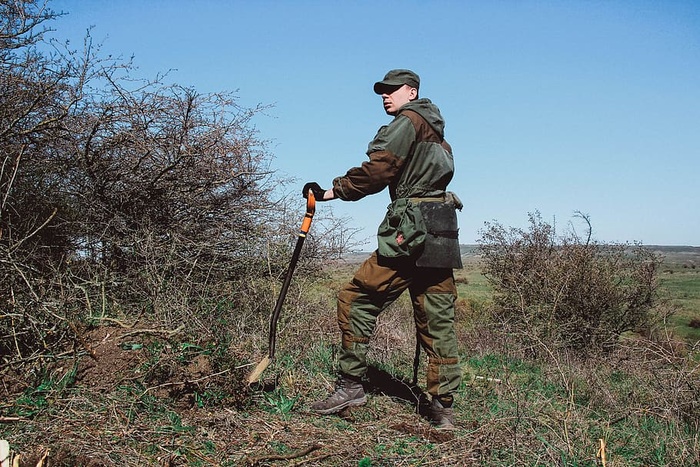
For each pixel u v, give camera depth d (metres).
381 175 3.94
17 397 3.71
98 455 3.09
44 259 5.55
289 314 6.19
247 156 6.55
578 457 3.57
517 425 3.70
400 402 4.55
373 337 6.29
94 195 6.22
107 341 4.29
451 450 3.56
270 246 6.66
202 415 3.79
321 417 4.05
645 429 4.30
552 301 10.09
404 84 4.23
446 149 4.20
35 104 5.38
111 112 5.85
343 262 7.13
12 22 5.61
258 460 3.23
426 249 3.94
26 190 5.76
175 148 6.03
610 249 10.97
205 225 6.61
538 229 11.02
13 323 4.08
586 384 5.48
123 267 6.30
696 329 9.60
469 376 5.75
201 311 5.69
